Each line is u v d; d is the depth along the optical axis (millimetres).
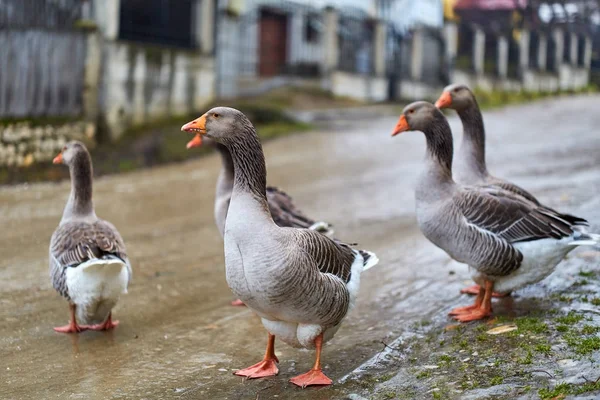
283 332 3773
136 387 3812
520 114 12867
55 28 8508
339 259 3781
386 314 4352
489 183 4602
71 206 4445
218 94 12727
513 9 20453
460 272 4793
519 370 3646
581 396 3416
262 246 3602
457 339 3979
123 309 4574
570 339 3797
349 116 12547
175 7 10523
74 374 3928
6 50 8000
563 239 4129
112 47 9188
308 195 6660
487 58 19375
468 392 3557
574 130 10234
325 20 14734
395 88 16672
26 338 4258
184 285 4859
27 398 3750
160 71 10062
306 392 3686
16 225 5891
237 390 3752
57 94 8570
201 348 4145
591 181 6152
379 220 5859
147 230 5836
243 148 3684
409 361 3863
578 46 18688
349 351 4016
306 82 15055
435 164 4270
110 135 9219
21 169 7730
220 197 4785
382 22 16156
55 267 4277
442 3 21438
